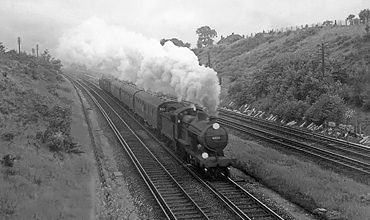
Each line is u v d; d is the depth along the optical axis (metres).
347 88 29.58
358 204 12.91
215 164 16.23
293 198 13.94
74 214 11.73
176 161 19.89
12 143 16.91
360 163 18.12
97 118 33.41
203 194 14.65
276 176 15.90
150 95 28.33
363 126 25.20
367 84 28.77
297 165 18.00
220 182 16.34
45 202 11.98
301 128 27.84
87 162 18.30
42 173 14.53
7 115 21.19
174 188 15.42
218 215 12.47
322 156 19.61
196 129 17.48
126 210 13.02
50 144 18.61
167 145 23.50
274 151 21.08
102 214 12.30
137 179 16.70
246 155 19.52
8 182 12.73
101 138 25.67
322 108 27.38
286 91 32.75
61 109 27.55
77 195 13.43
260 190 15.31
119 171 17.98
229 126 29.72
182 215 12.52
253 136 25.83
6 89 26.23
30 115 22.89
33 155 16.36
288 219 12.15
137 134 27.00
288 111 30.00
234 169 18.58
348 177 16.70
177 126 20.22
